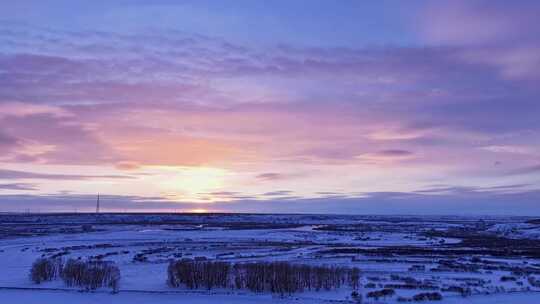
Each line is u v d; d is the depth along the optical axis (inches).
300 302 994.1
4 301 995.3
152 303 987.3
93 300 1011.3
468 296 1042.1
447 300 1002.1
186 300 1015.6
